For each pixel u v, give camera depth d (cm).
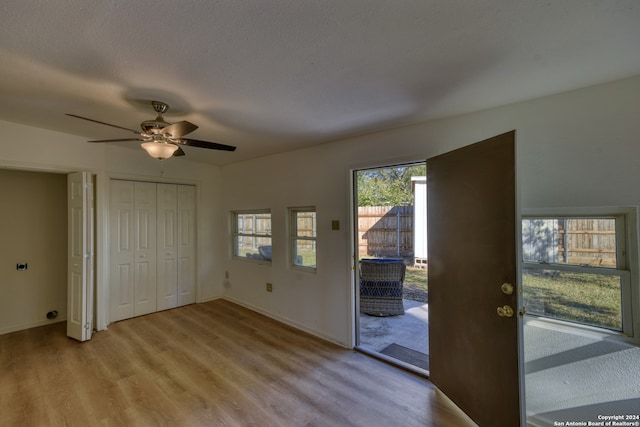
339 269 325
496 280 177
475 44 146
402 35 140
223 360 287
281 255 395
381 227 687
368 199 834
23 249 368
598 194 181
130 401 223
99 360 285
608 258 178
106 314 373
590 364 178
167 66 171
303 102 222
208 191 483
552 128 198
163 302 436
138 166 402
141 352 303
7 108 245
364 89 199
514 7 118
